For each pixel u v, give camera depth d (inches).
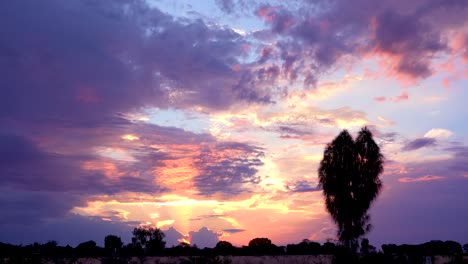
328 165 1626.5
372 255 1578.5
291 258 1462.8
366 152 1617.9
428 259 1587.1
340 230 1583.4
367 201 1590.8
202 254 1425.9
